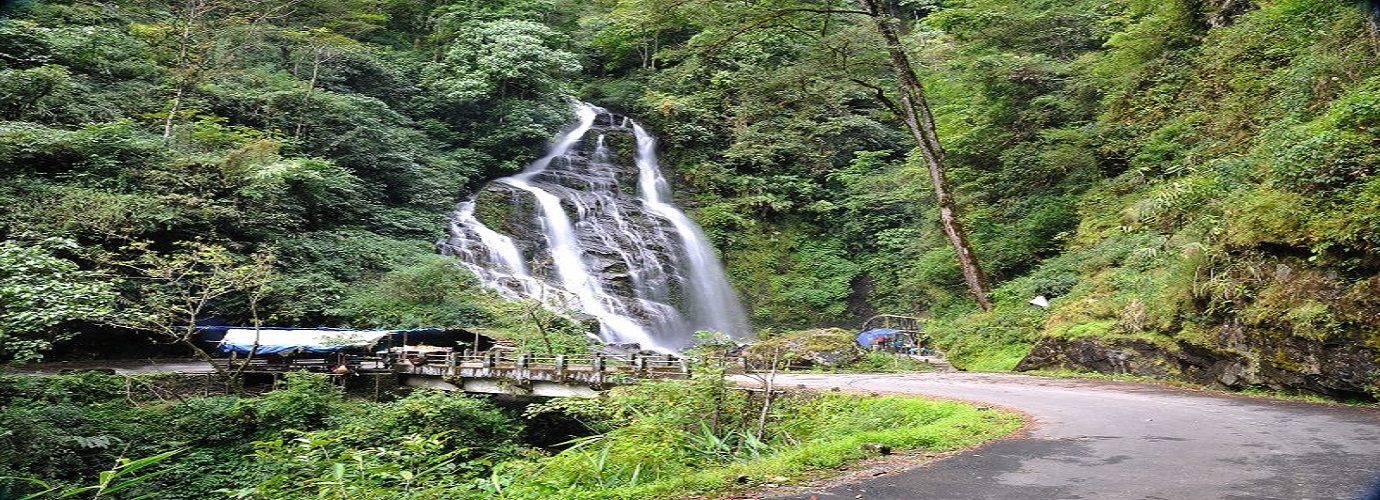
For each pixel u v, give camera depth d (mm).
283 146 29016
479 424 15953
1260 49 22172
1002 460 7188
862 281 38750
